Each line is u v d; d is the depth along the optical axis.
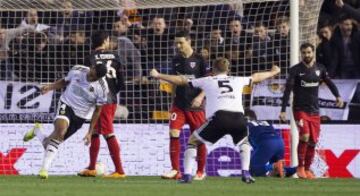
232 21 46.50
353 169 43.44
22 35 47.38
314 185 33.34
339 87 44.94
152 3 46.62
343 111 44.69
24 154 44.69
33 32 47.47
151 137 44.47
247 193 27.02
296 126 41.72
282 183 34.59
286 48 45.91
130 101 46.25
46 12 48.31
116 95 39.38
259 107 44.69
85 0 47.06
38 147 44.62
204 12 47.06
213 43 46.72
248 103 44.78
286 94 40.47
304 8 45.47
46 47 47.50
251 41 46.25
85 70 36.31
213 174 43.84
